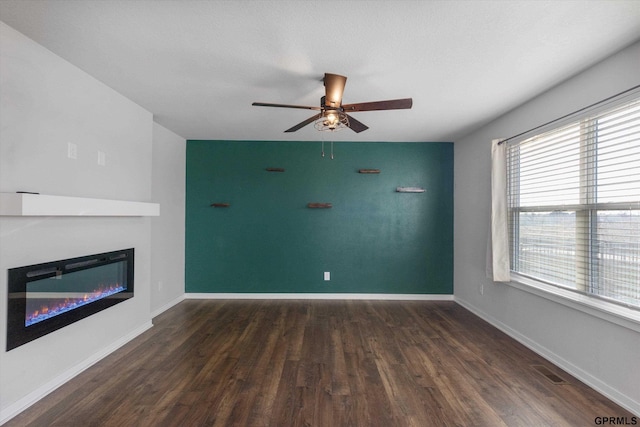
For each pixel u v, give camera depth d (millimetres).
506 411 2174
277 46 2285
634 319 2102
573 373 2646
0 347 2016
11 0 1799
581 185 2656
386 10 1873
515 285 3436
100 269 2910
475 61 2463
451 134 4672
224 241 5168
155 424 2020
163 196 4434
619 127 2307
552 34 2090
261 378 2596
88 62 2545
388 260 5160
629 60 2213
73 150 2605
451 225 5160
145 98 3316
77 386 2459
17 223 2131
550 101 2973
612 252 2389
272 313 4348
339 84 2473
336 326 3836
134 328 3469
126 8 1868
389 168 5172
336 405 2236
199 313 4336
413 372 2711
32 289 2213
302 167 5172
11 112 2096
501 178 3508
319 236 5164
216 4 1827
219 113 3793
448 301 5043
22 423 2020
